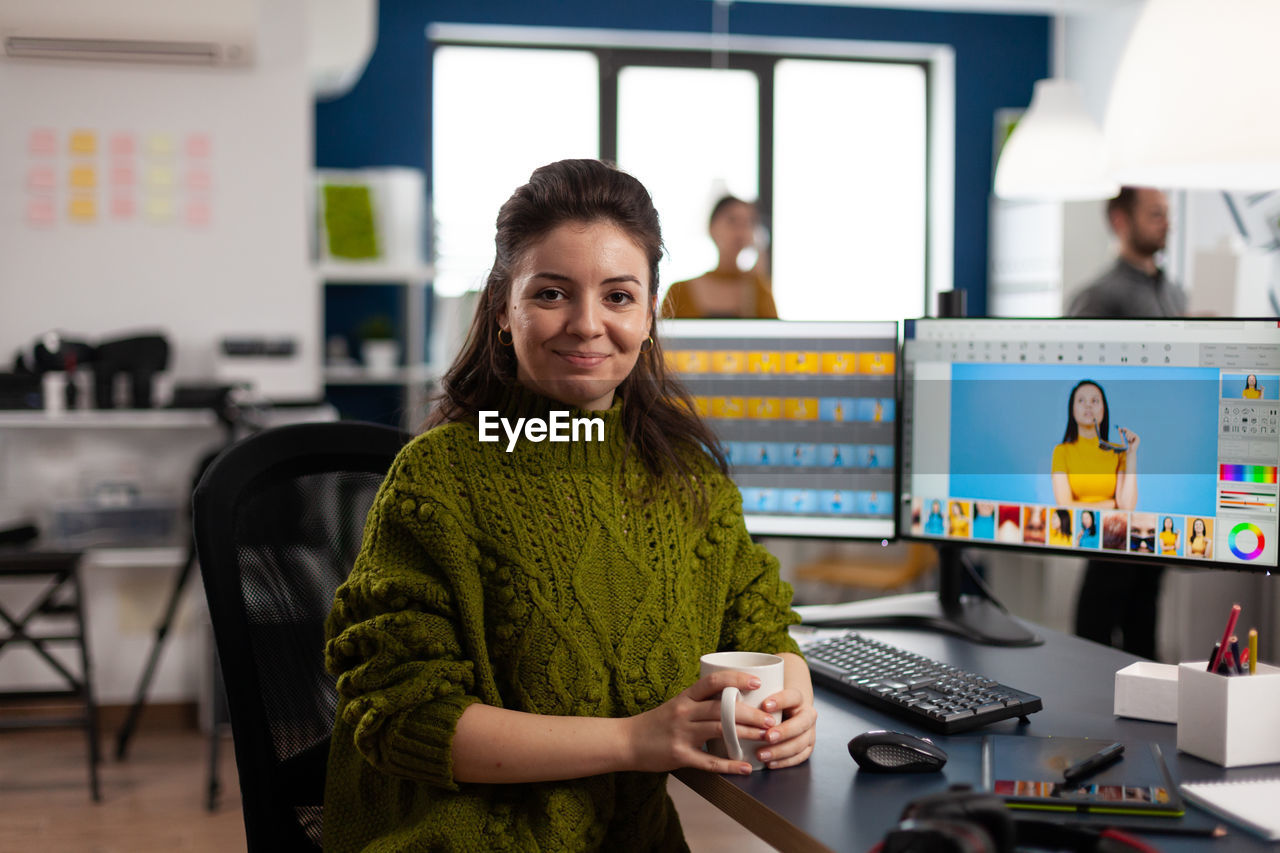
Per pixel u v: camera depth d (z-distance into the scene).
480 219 5.27
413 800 1.14
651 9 5.27
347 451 1.40
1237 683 1.08
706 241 4.59
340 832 1.18
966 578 3.13
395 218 4.46
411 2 5.07
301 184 3.98
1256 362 1.42
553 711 1.14
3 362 3.84
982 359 1.64
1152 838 0.92
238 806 3.01
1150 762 1.07
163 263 3.91
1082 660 1.54
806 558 4.18
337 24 4.12
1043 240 5.05
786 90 5.56
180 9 3.67
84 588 3.48
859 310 5.68
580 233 1.17
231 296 3.96
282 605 1.30
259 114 3.94
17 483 3.70
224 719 3.07
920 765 1.08
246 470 1.29
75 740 3.56
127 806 3.00
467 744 1.07
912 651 1.58
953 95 5.53
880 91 5.64
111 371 3.65
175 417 3.56
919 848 0.78
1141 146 1.55
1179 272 4.72
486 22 5.13
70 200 3.85
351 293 4.99
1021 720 1.26
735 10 5.34
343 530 1.39
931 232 5.71
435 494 1.15
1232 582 3.76
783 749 1.09
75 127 3.84
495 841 1.09
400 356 4.98
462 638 1.14
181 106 3.90
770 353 1.80
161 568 3.72
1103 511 1.54
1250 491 1.43
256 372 3.91
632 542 1.22
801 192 5.61
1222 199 4.47
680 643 1.22
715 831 2.87
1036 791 0.99
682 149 5.48
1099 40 5.22
